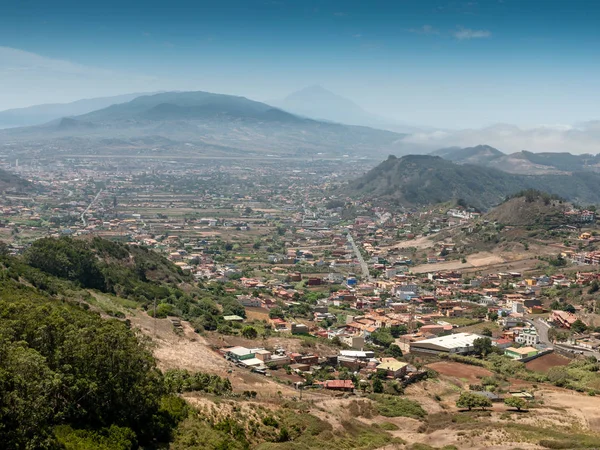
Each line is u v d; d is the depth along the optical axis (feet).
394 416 529.04
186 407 388.16
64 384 309.83
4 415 259.80
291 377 617.21
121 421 333.62
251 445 391.45
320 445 416.87
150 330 655.35
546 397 614.75
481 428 486.79
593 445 447.01
